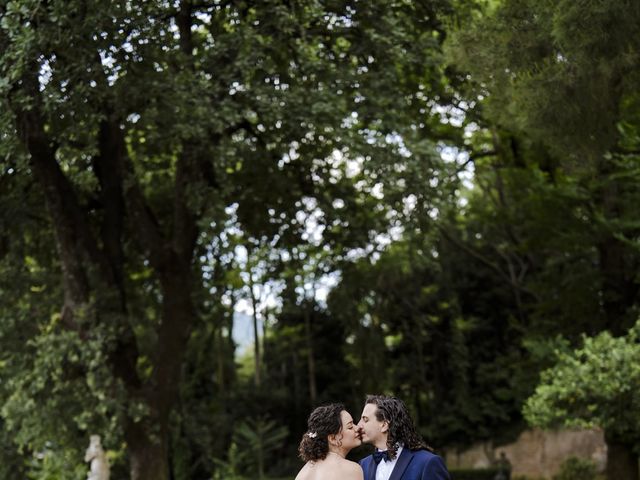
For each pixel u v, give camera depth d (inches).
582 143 426.3
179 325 765.9
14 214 767.1
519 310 1364.4
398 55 692.7
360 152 679.7
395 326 1472.7
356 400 1443.2
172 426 1058.1
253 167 814.5
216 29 730.8
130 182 745.6
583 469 1126.4
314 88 716.0
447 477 212.5
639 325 653.9
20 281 767.1
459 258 1421.0
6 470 819.4
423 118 857.5
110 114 711.1
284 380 1558.8
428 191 701.3
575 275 897.5
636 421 631.2
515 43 424.5
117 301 734.5
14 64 554.9
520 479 1288.1
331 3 687.1
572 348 913.5
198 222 688.4
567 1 373.1
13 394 724.0
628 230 841.5
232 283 1300.4
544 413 662.5
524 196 935.0
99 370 685.3
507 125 499.5
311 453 219.1
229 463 1291.8
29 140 679.7
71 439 756.0
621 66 392.5
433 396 1441.9
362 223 841.5
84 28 572.4
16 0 570.3
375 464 219.8
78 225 735.7
